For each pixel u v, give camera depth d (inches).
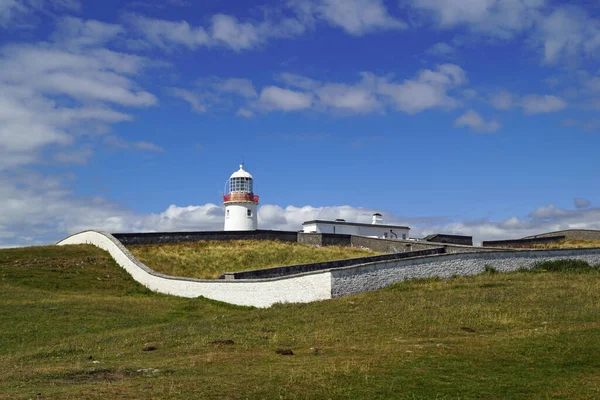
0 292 1347.2
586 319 860.6
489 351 677.3
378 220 3090.6
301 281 1227.2
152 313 1187.3
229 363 650.8
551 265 1536.7
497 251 1501.0
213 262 1927.9
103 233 2026.3
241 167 2834.6
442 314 915.4
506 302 1007.6
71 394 513.0
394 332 813.9
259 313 1059.3
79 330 1003.3
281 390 532.1
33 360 744.3
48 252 1870.1
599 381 565.6
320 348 727.1
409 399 514.0
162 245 2098.9
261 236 2364.7
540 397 519.8
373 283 1274.6
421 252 1797.5
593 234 2450.8
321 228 2778.1
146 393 518.6
